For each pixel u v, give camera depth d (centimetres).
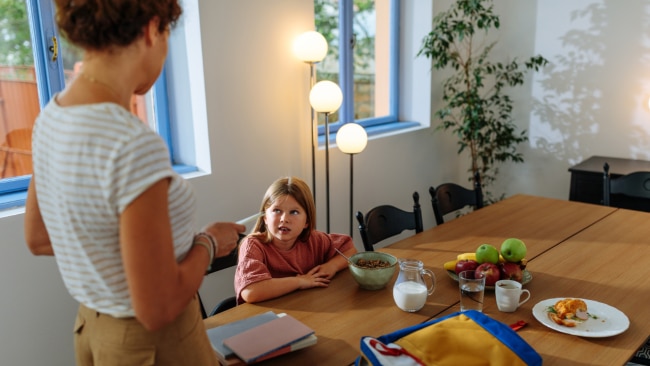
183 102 271
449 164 416
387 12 385
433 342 134
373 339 135
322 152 321
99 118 91
